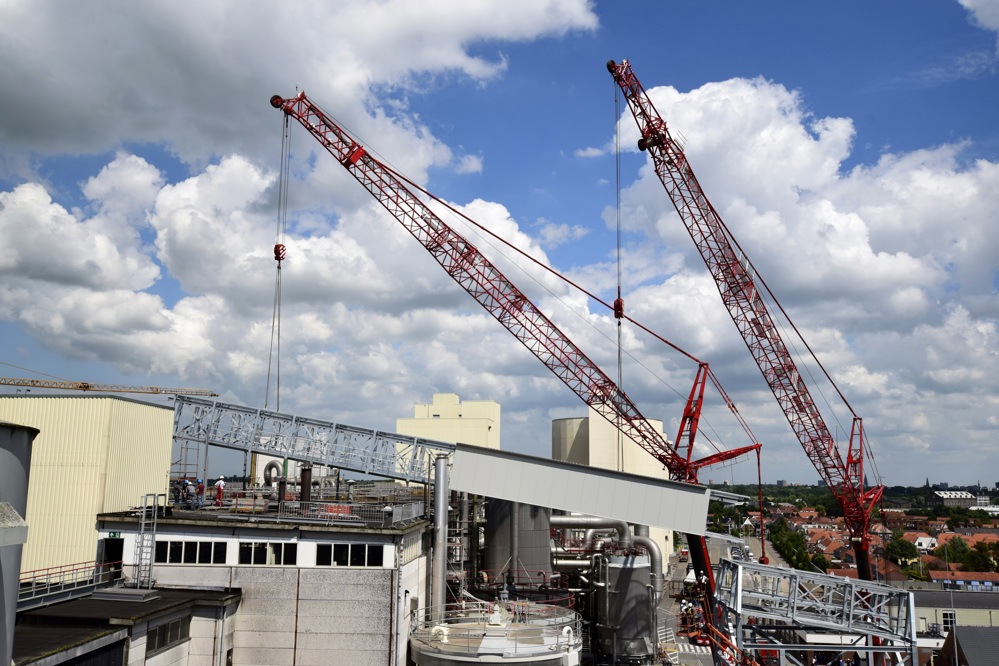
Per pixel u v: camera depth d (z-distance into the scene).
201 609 38.00
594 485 49.56
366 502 57.19
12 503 20.45
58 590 35.78
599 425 119.12
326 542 40.47
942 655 70.06
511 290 83.88
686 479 90.56
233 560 40.44
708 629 68.06
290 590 39.91
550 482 49.81
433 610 46.44
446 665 39.59
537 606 50.34
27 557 40.59
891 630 49.28
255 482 73.94
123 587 38.84
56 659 26.84
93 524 40.78
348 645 39.50
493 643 41.34
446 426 107.44
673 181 91.19
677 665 71.81
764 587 58.03
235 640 39.41
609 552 61.94
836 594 55.06
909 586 111.62
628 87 89.38
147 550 40.34
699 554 80.56
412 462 54.81
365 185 83.19
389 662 39.28
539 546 60.34
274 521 40.75
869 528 106.81
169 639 35.62
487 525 61.78
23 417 41.66
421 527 46.97
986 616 85.94
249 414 57.41
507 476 50.06
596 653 59.31
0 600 17.62
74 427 41.66
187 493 52.88
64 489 41.06
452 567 56.94
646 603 58.09
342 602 39.81
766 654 69.62
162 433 48.50
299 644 39.47
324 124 82.94
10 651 18.12
